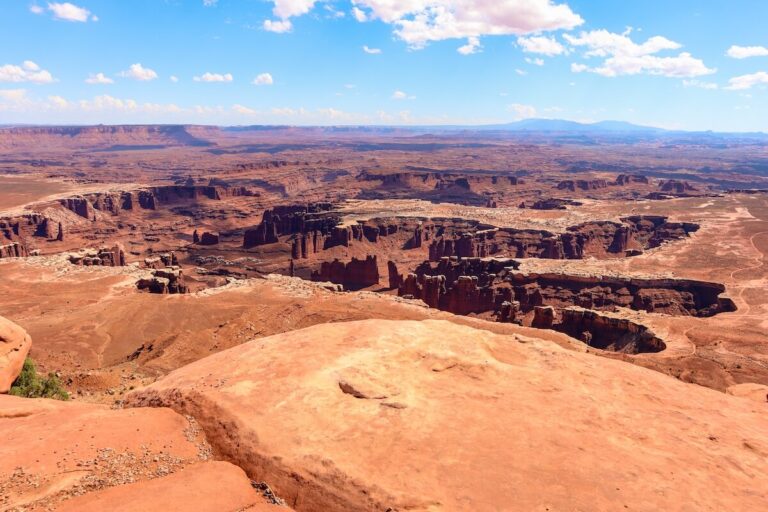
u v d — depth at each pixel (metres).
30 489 19.61
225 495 20.17
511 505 18.91
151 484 20.75
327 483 20.59
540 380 29.59
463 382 28.94
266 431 23.61
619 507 18.83
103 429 24.31
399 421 24.33
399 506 19.02
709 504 19.22
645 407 27.44
